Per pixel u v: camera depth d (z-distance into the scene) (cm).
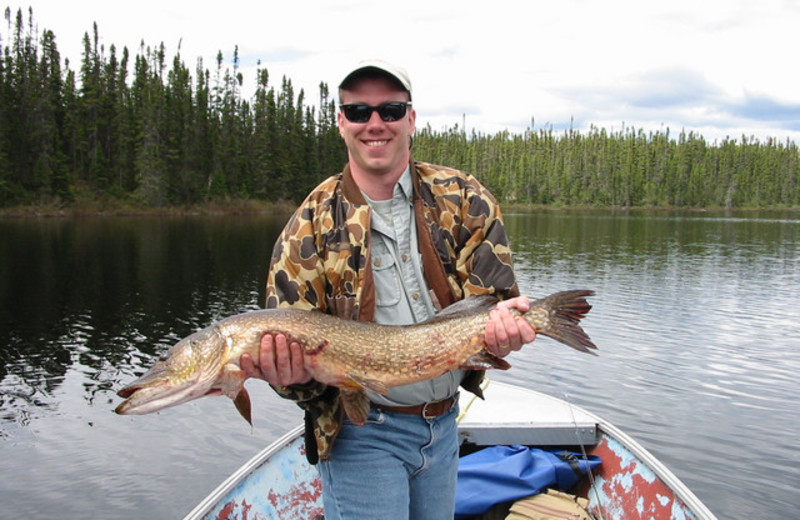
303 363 269
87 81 6631
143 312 1708
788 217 8950
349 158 288
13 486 754
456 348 280
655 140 12281
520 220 7200
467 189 292
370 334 275
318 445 277
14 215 5159
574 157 11888
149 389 274
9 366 1220
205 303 1847
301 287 279
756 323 1683
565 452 512
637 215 8931
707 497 733
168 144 6588
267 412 1013
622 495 469
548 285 2305
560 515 441
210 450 870
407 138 285
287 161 7806
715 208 11375
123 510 707
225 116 7775
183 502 734
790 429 935
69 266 2519
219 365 270
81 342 1394
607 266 2897
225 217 6231
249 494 433
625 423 956
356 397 271
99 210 5797
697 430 927
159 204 6269
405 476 282
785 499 730
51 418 970
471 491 459
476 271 287
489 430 522
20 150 5469
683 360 1301
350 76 269
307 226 284
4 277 2225
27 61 6394
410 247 290
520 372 1201
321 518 473
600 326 1627
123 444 881
